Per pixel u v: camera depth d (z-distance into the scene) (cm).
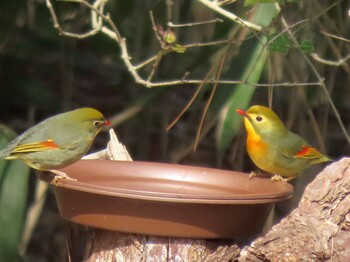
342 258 806
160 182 926
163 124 1611
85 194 806
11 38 1598
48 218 1630
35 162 995
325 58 1325
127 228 802
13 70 1614
